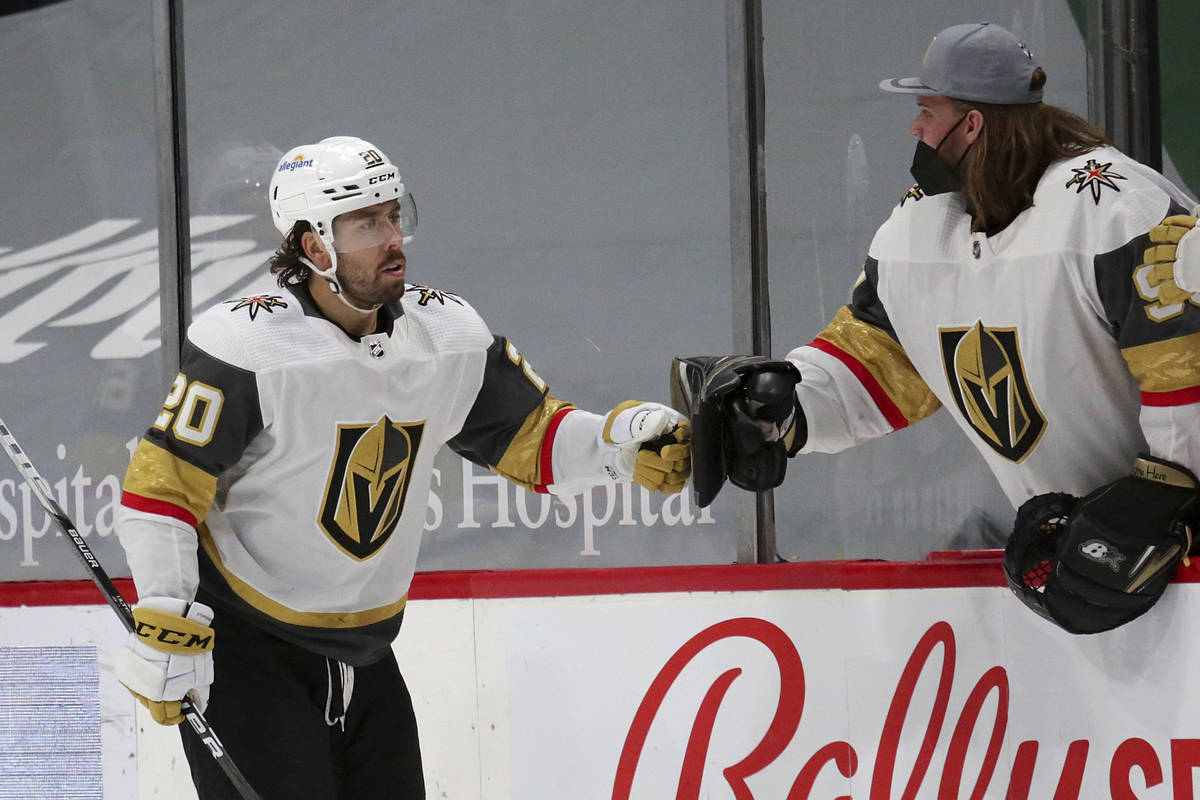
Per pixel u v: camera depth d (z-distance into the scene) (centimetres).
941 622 979
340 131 1234
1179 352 787
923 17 1127
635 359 1191
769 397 870
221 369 804
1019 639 947
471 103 1209
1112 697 901
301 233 831
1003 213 862
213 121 1247
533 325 1211
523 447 941
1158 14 1174
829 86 1141
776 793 1042
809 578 1025
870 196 1141
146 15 1243
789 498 1155
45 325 1274
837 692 1020
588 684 1082
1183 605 860
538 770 1097
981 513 1127
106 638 1173
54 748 1189
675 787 1067
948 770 981
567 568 1129
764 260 1120
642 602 1068
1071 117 876
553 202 1198
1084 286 827
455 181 1217
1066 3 1119
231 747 839
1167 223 790
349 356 827
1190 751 870
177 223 1213
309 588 864
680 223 1173
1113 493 825
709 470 884
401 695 928
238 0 1235
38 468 1271
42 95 1268
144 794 1168
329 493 843
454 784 1119
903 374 968
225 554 860
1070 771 924
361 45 1223
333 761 895
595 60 1182
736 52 1098
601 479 936
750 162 1104
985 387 893
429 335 872
